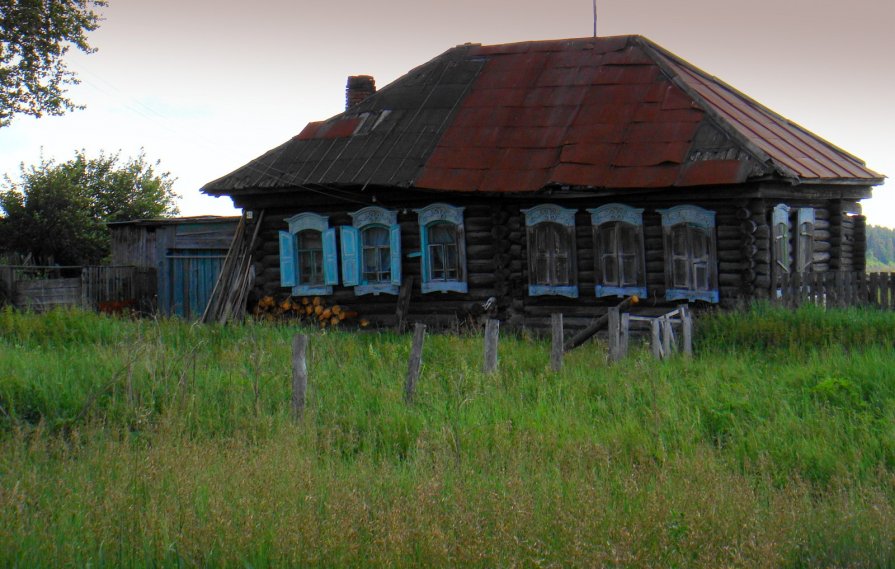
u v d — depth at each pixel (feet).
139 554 18.40
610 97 64.34
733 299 56.18
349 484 22.26
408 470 25.68
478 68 71.82
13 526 19.33
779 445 29.35
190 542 18.61
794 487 23.76
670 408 33.19
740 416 32.71
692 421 31.96
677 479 23.82
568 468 25.98
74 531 19.39
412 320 65.00
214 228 84.02
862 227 68.59
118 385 35.22
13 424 31.22
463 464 25.02
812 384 37.29
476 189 60.85
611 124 61.87
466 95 69.36
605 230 59.77
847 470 26.37
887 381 36.27
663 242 58.03
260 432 30.58
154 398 34.63
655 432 30.42
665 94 62.75
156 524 19.51
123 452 24.76
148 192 135.44
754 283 55.83
